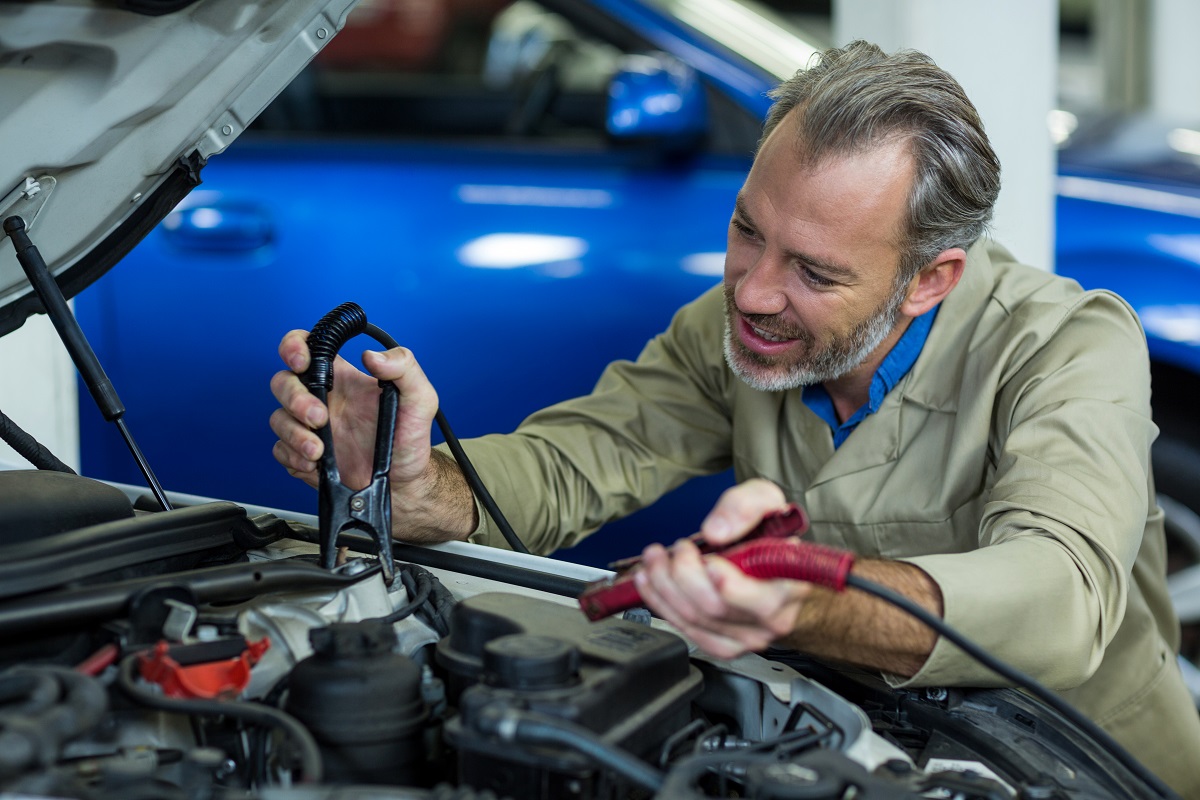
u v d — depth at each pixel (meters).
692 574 0.78
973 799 0.77
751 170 1.26
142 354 2.53
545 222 2.44
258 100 1.16
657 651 0.83
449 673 0.88
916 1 1.82
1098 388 1.21
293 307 2.48
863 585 0.78
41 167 1.05
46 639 0.84
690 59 2.44
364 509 1.05
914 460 1.34
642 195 2.42
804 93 1.25
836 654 0.95
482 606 0.88
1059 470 1.13
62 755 0.77
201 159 1.16
